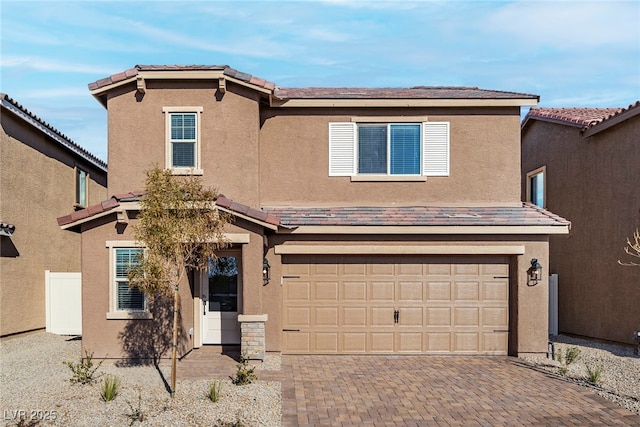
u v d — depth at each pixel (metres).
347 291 13.91
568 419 9.04
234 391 10.13
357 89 17.02
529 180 20.30
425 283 13.96
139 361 12.40
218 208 12.20
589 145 16.03
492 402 9.90
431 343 13.89
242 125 13.98
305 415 9.10
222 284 14.19
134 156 13.90
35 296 16.98
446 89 17.30
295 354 13.80
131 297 12.56
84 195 21.69
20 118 15.99
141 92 13.89
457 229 13.44
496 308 13.95
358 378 11.50
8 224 15.30
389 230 13.42
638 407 9.60
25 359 12.84
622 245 14.57
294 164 14.82
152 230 9.51
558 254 17.62
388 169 14.87
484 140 14.91
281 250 13.60
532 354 13.58
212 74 13.66
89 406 9.12
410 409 9.48
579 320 16.34
